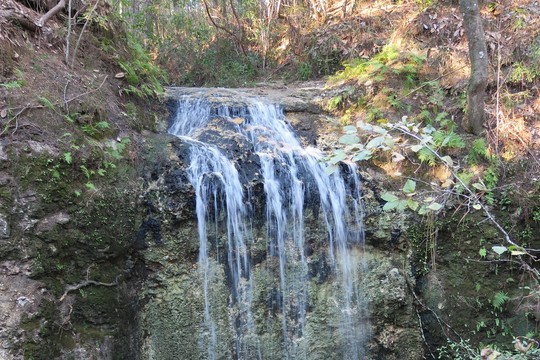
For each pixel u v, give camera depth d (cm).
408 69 682
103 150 452
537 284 539
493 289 548
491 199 557
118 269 437
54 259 386
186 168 496
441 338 546
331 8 1021
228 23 1083
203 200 482
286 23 1088
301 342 509
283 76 977
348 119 673
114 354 416
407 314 538
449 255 557
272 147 573
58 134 418
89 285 407
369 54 862
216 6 1150
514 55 654
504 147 593
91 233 412
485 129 610
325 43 927
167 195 474
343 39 918
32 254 372
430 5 794
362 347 525
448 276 553
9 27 461
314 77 933
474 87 591
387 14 912
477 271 551
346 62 853
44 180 390
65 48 523
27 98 418
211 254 484
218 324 482
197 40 1080
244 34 1081
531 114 611
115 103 527
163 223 468
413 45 740
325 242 530
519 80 635
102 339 407
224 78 980
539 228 552
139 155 494
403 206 295
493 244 550
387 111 660
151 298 464
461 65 674
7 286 358
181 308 471
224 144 554
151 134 540
